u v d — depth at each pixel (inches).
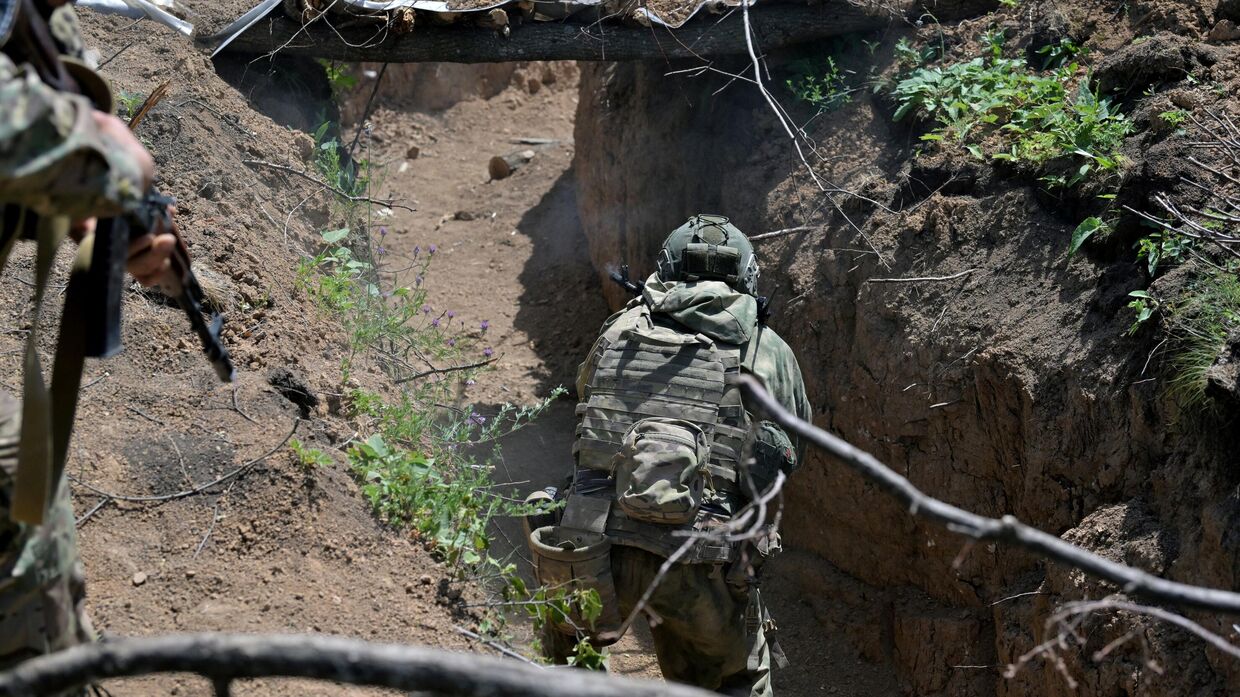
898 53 287.1
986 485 231.0
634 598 165.9
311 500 148.2
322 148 282.0
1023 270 231.6
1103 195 215.0
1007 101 262.2
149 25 272.5
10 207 80.8
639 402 167.5
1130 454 193.6
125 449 151.3
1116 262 214.7
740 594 168.4
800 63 301.9
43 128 70.0
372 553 146.2
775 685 245.4
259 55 292.7
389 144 451.8
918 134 273.7
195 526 143.9
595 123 362.3
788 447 172.2
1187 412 180.9
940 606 241.6
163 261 86.2
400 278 361.1
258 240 214.4
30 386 81.2
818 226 274.7
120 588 132.9
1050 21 271.4
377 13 284.5
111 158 74.4
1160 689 167.2
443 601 143.9
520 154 440.1
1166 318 191.0
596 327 344.2
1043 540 79.1
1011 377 218.1
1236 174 202.4
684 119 316.5
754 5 292.2
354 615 135.7
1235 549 163.5
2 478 85.5
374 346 220.5
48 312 170.6
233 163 238.7
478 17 286.0
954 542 234.5
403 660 62.9
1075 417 206.2
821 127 292.0
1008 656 212.2
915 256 250.2
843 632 255.6
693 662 174.4
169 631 127.3
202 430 157.4
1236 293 185.0
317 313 206.7
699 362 168.7
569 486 177.8
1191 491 177.2
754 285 186.2
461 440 199.5
